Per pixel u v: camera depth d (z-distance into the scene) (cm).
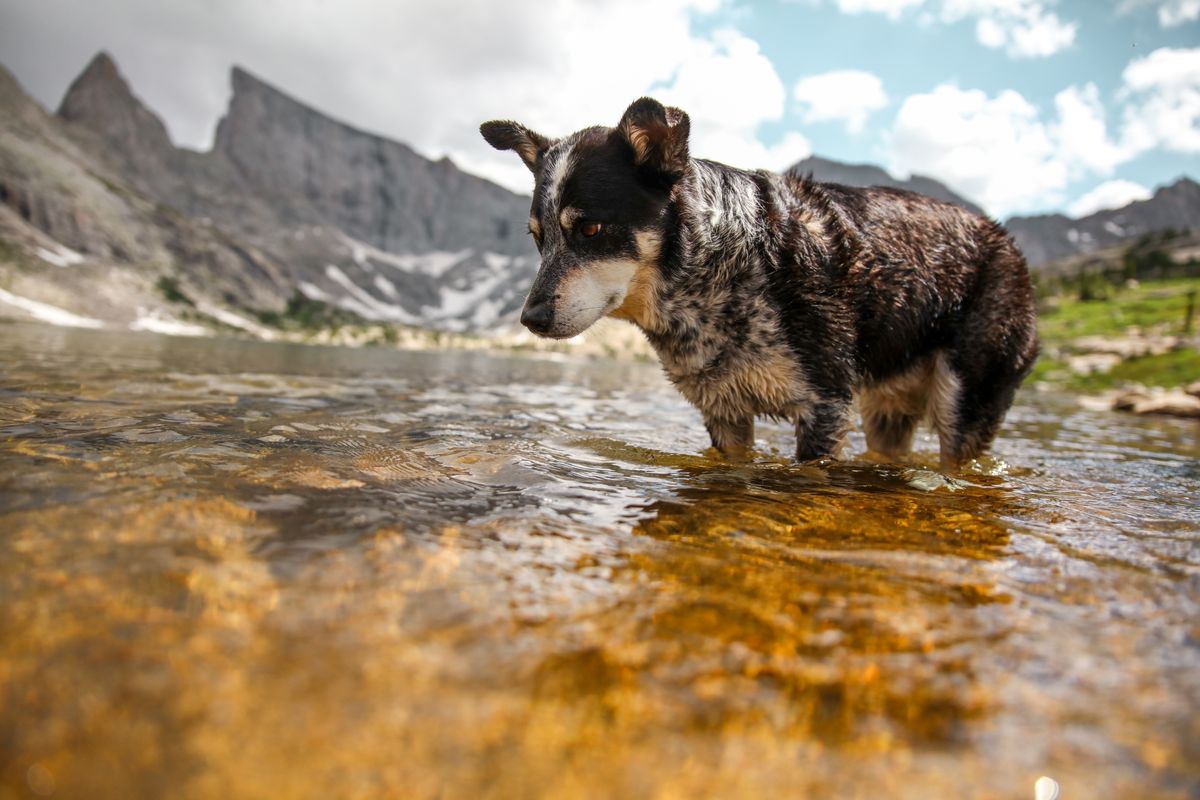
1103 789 18
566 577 31
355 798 16
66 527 32
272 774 17
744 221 71
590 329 78
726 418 79
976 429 87
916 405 90
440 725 19
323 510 38
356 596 27
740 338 72
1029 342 91
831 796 17
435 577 30
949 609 30
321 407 100
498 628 25
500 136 85
